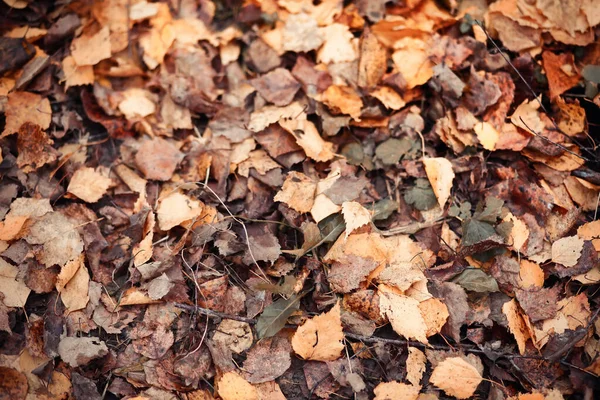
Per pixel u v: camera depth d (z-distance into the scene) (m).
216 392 1.02
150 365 1.03
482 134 1.10
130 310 1.05
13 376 1.02
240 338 1.03
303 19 1.17
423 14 1.16
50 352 1.02
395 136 1.12
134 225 1.07
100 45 1.15
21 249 1.06
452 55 1.13
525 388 1.02
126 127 1.13
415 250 1.06
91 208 1.09
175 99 1.14
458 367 1.01
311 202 1.07
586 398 1.01
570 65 1.12
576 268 1.05
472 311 1.04
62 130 1.13
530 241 1.06
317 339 1.02
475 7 1.16
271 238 1.06
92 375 1.02
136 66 1.16
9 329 1.03
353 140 1.12
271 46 1.17
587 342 1.03
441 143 1.12
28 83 1.13
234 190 1.10
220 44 1.18
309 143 1.11
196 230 1.07
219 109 1.14
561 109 1.11
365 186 1.10
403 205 1.10
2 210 1.07
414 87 1.14
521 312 1.04
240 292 1.05
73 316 1.04
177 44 1.17
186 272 1.05
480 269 1.05
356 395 1.02
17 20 1.16
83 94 1.14
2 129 1.12
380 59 1.15
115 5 1.18
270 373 1.02
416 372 1.02
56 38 1.16
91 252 1.06
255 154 1.11
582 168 1.09
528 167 1.10
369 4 1.17
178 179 1.11
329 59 1.15
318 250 1.07
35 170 1.10
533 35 1.13
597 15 1.12
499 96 1.11
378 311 1.04
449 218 1.08
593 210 1.08
